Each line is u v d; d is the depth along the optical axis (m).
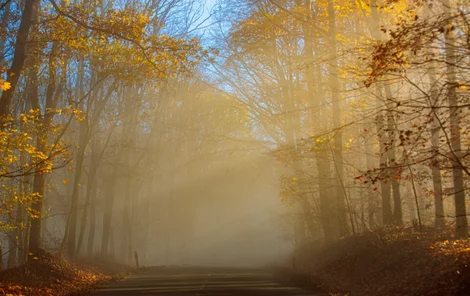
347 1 20.30
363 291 14.27
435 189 18.84
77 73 26.52
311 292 14.33
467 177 15.87
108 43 18.67
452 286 10.79
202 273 23.48
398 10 17.98
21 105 23.80
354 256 18.56
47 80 22.48
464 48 11.42
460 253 12.25
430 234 16.95
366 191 24.62
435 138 14.70
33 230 19.83
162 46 17.20
